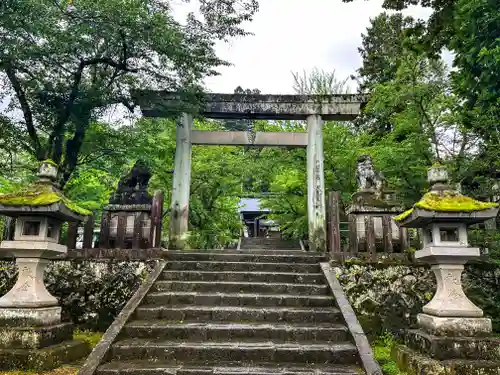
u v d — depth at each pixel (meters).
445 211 5.09
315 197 10.66
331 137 13.57
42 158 8.66
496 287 7.38
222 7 8.30
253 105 10.93
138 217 8.29
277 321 6.07
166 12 8.38
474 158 9.45
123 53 8.30
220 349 5.11
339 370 4.73
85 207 15.17
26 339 5.04
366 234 7.84
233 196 17.14
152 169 11.90
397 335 7.01
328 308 6.37
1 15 6.64
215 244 15.90
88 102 8.20
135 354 5.12
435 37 8.24
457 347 4.72
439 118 11.58
